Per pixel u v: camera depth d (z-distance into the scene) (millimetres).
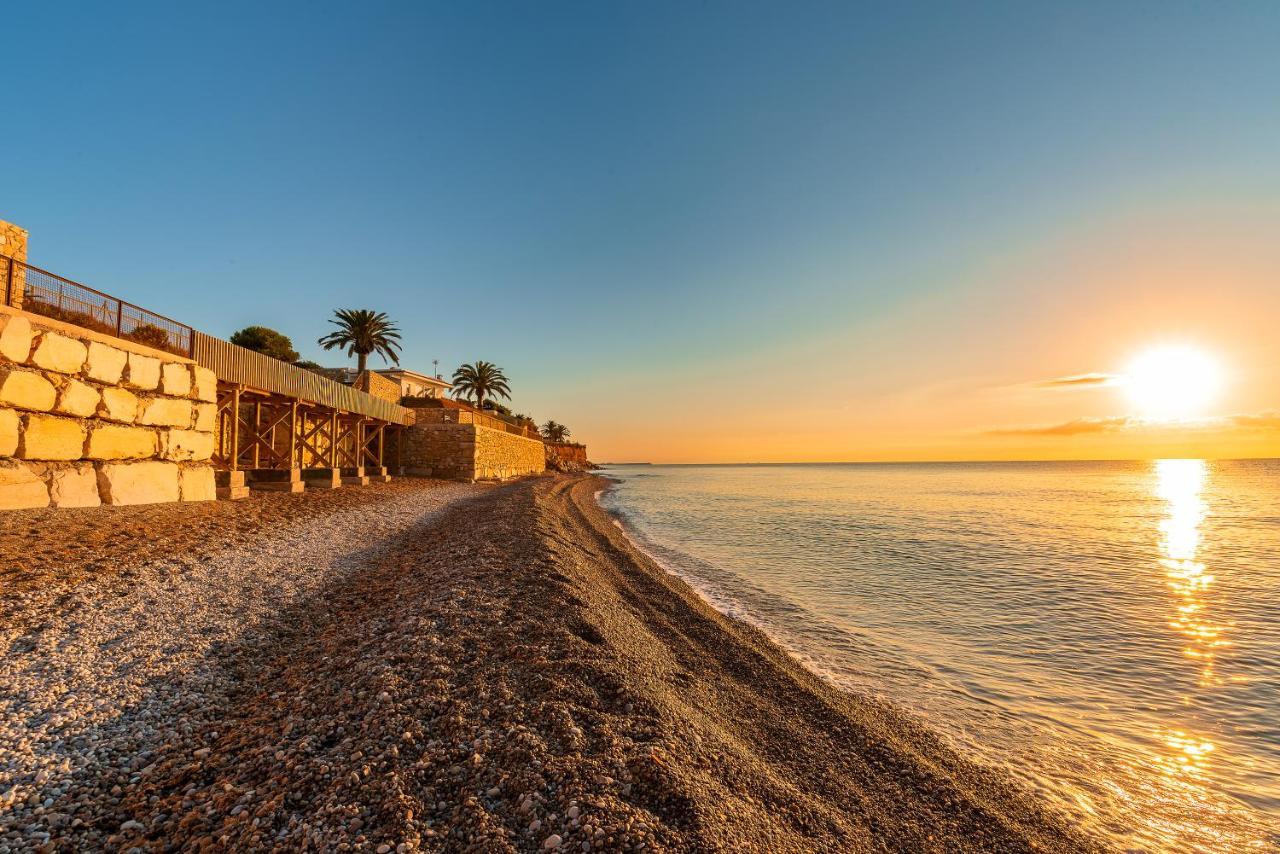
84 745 4652
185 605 8078
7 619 6664
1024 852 4379
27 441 11648
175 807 3871
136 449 14227
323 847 3309
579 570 12062
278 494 19719
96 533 10773
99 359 13219
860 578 15703
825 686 7738
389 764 4133
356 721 4875
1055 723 7051
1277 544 22703
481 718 4898
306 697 5488
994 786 5406
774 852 3656
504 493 31562
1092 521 30953
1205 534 25750
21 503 11445
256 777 4145
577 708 5184
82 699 5352
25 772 4191
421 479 36438
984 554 19922
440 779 4035
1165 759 6219
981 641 10336
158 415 14891
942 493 56406
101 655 6270
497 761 4242
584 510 29562
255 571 10141
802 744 5758
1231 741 6672
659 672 6914
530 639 6984
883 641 10188
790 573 16266
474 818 3604
